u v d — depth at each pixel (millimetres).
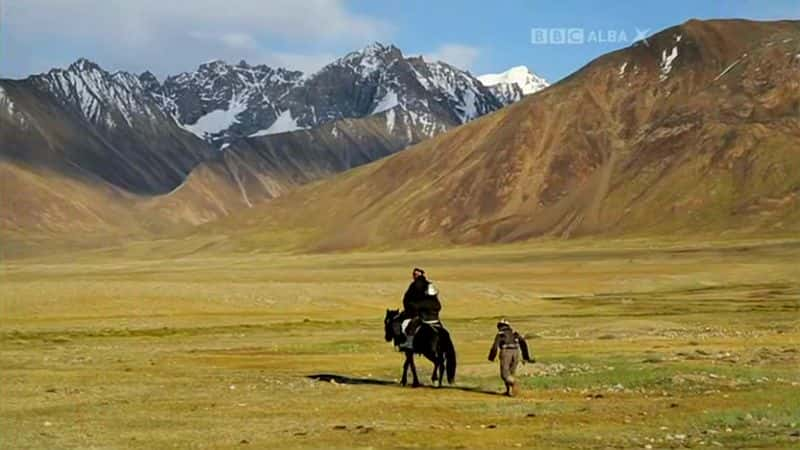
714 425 24453
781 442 21812
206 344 52500
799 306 79625
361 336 57031
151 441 23547
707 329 59031
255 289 78312
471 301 83312
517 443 22625
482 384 33750
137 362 43156
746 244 186000
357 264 180250
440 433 24031
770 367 36969
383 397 30781
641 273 124000
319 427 25297
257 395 31594
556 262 160375
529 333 57625
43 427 25656
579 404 28750
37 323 63625
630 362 39156
